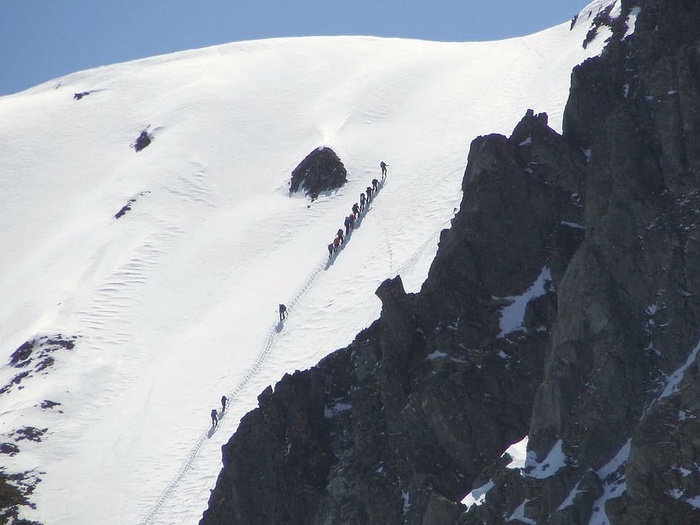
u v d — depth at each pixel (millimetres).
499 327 109750
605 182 105250
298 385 126938
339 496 110875
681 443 81750
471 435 104375
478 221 115375
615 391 91500
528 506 89188
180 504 138875
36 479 150375
